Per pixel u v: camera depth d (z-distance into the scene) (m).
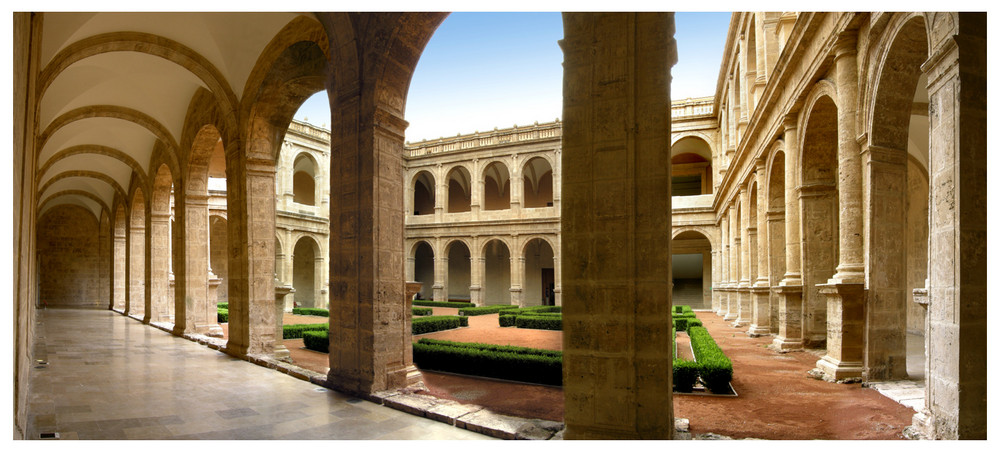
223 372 10.61
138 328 20.12
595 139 5.61
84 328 19.86
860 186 10.02
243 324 12.73
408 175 42.56
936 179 6.11
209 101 15.49
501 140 39.28
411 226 41.72
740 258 25.22
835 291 9.87
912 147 17.42
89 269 36.09
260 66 12.33
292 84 12.34
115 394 8.48
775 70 14.30
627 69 5.53
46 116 15.80
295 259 40.75
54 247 35.38
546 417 7.57
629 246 5.36
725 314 28.80
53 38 11.27
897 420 7.00
